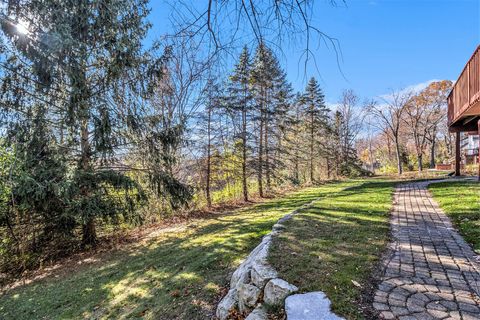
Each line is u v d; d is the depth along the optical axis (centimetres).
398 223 455
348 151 2366
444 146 3216
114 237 806
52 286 538
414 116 2367
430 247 341
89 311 407
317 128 1930
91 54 661
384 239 373
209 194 1141
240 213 936
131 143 725
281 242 375
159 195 800
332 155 2155
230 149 1239
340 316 207
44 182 606
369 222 465
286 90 1462
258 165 1305
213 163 1186
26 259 662
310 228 441
